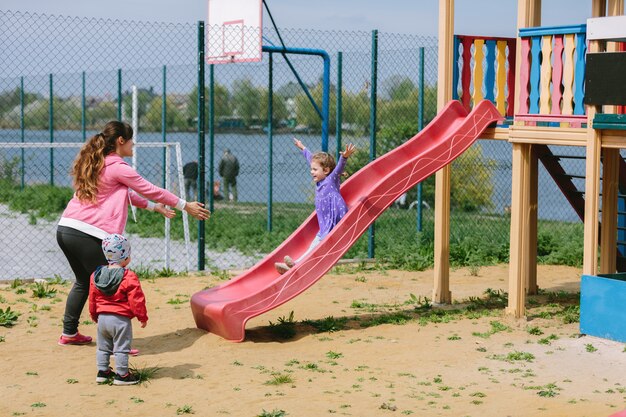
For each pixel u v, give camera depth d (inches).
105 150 309.1
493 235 667.4
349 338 338.0
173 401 253.3
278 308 395.9
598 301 329.7
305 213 813.2
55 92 971.9
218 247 639.8
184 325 354.6
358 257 556.1
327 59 553.0
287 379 275.6
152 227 722.2
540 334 345.4
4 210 877.2
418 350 318.7
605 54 323.9
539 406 249.4
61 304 392.5
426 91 820.6
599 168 335.6
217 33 644.1
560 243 608.7
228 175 875.4
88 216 303.1
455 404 251.4
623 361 303.1
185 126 1198.9
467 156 856.9
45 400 252.8
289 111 954.1
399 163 392.8
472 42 408.8
